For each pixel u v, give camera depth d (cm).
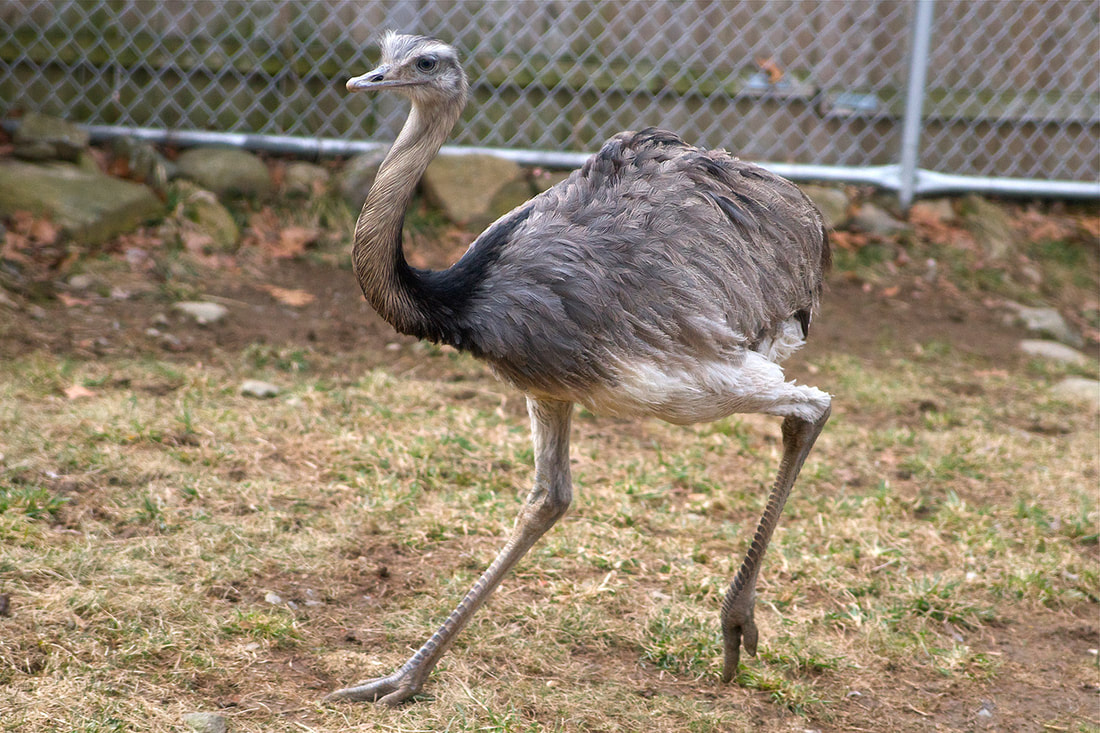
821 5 1596
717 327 611
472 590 646
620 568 803
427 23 1527
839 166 1656
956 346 1354
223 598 710
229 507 823
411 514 845
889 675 724
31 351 1045
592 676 682
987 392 1232
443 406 1050
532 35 1554
